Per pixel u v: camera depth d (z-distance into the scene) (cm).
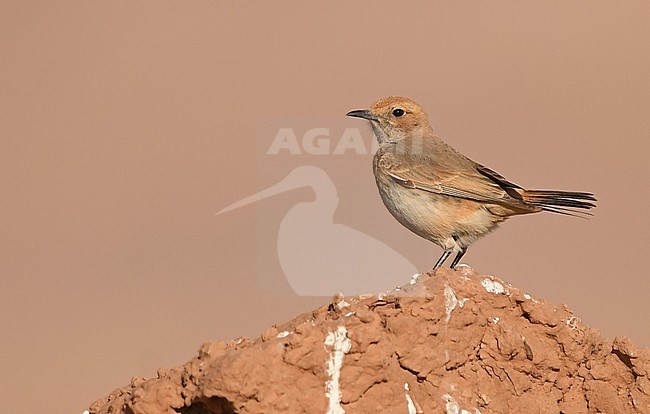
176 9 3747
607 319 2000
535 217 2498
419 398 741
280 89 3198
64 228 2489
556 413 797
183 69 3350
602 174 2661
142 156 2859
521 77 3209
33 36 3484
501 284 802
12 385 1758
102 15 3656
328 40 3516
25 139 2944
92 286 2194
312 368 698
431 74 3259
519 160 2731
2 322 2036
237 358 681
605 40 3428
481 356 786
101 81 3278
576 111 2997
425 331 756
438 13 3703
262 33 3581
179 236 2422
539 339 800
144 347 1892
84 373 1808
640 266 2258
